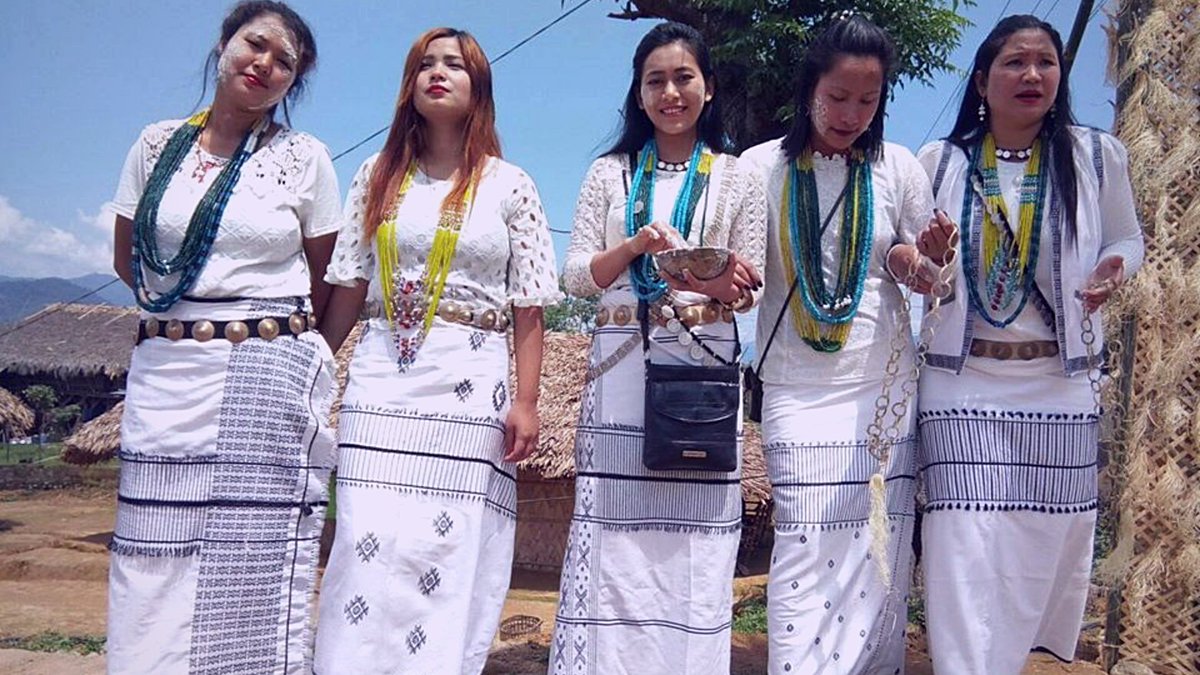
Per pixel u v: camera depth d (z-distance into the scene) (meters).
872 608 3.21
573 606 3.10
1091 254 3.20
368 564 2.88
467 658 3.03
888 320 3.26
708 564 3.07
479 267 3.02
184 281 2.87
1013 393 3.19
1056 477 3.15
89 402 26.20
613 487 3.09
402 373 2.96
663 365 3.00
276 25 2.97
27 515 16.03
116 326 26.59
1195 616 4.17
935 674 3.20
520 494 10.04
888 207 3.24
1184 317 4.15
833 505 3.16
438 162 3.14
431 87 3.01
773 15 7.01
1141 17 4.28
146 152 3.05
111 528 14.34
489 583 3.10
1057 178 3.19
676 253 2.75
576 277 3.12
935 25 7.16
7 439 22.56
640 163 3.19
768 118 7.20
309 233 3.13
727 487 3.10
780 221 3.25
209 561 2.84
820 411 3.19
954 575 3.13
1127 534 4.25
